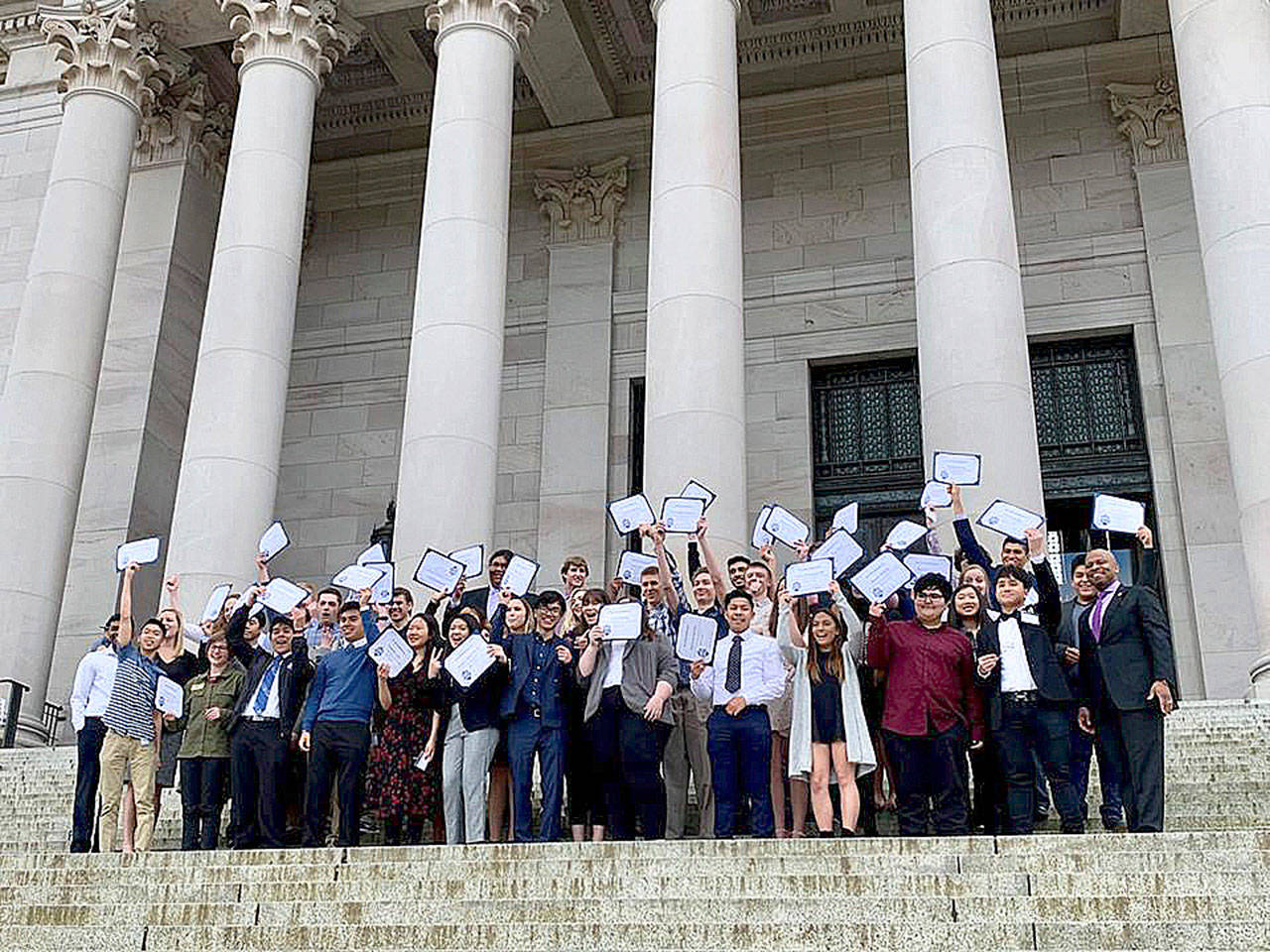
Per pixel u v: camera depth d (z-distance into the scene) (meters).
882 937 8.46
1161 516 25.75
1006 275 18.80
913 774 11.36
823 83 30.36
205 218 28.53
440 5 23.31
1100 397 27.28
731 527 18.53
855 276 28.92
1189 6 19.91
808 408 28.42
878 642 11.70
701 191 20.34
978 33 20.38
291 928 9.57
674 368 19.33
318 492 30.62
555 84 30.47
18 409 23.47
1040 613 12.23
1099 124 28.59
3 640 22.14
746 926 8.72
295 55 24.14
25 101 28.98
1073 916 8.53
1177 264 27.17
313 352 31.73
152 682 13.76
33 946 9.95
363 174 32.78
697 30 21.48
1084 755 12.58
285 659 13.38
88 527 25.70
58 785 17.42
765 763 11.81
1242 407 17.77
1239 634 24.44
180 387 27.30
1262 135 18.69
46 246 24.52
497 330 21.33
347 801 12.73
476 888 10.16
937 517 17.55
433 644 13.58
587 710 12.49
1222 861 9.31
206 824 13.38
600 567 28.27
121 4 25.70
